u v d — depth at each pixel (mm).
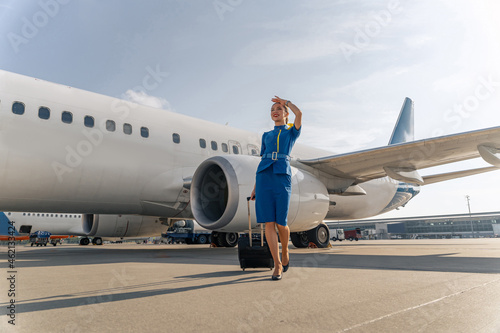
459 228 73625
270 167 2734
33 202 6789
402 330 1276
